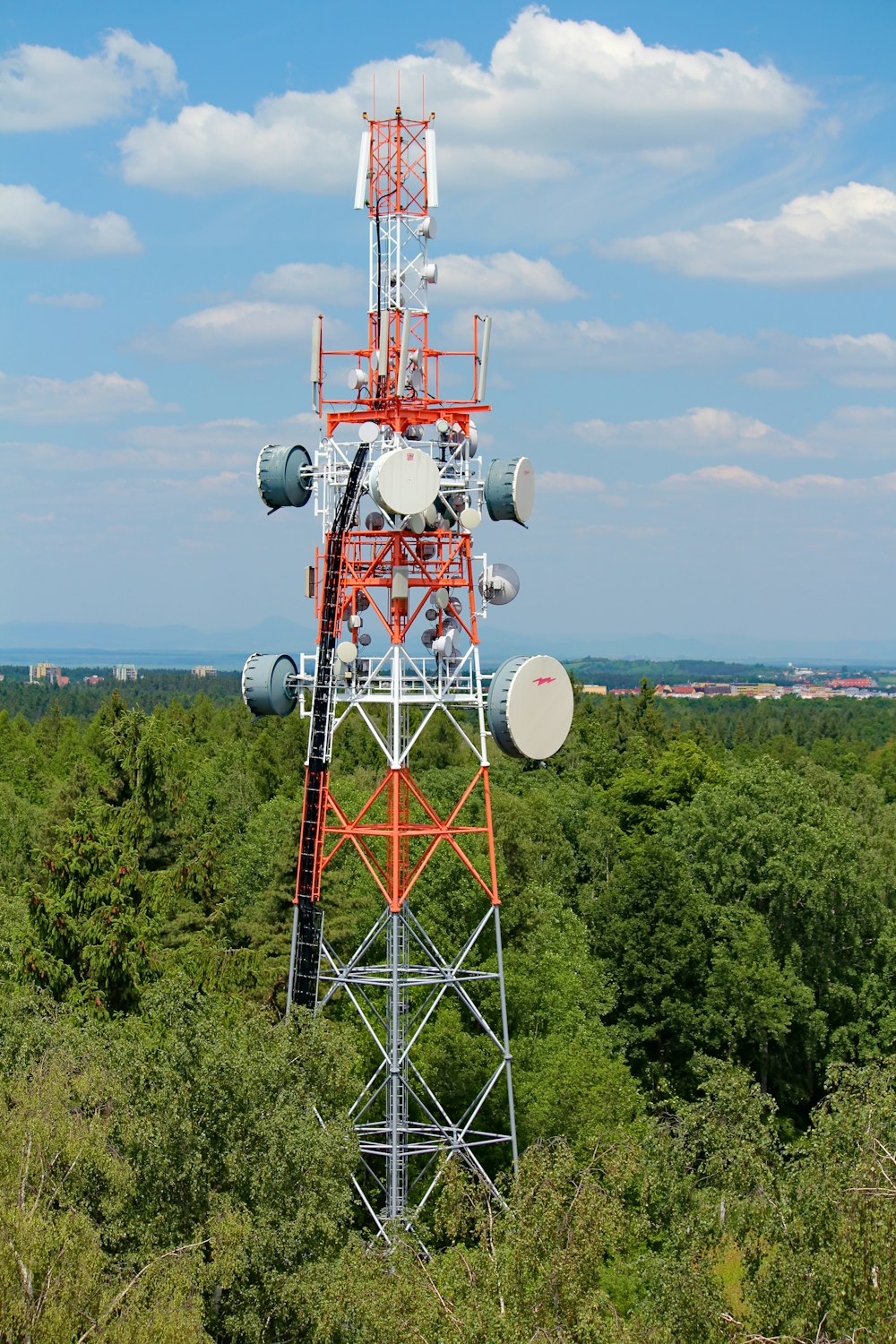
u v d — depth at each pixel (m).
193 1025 30.03
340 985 37.22
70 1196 28.56
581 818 84.69
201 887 54.38
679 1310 27.00
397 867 35.56
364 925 47.97
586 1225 26.16
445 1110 44.38
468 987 46.47
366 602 37.22
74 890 48.06
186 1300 25.92
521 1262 25.05
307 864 36.28
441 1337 23.23
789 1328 25.84
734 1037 57.34
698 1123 35.84
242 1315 27.56
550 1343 23.16
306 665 37.16
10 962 46.50
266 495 37.94
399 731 35.88
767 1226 29.33
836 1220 26.97
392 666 36.06
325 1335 25.33
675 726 140.12
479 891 48.28
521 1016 47.16
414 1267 25.75
